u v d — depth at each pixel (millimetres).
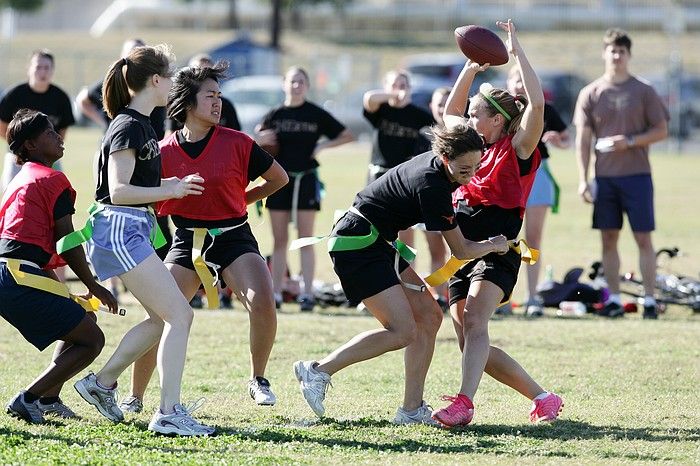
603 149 30219
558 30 156125
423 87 92188
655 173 69438
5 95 29641
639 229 30391
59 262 17469
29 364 22344
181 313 16547
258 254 18594
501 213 17797
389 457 15453
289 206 30766
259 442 16203
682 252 40688
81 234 16516
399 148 30672
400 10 161125
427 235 30531
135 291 16516
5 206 16922
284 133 30625
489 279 17719
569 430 17641
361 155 83812
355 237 17547
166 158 18438
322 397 17625
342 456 15453
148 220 16672
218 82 18484
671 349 25000
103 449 15398
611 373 22516
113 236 16344
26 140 17188
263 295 18172
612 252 30859
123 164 16094
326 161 78375
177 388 16516
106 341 24812
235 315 28391
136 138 16141
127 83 16500
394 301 17469
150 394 19969
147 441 16016
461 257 17141
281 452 15633
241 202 18672
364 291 17531
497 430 17562
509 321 28578
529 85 17328
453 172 16938
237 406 19219
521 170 17688
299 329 26531
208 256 18516
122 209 16453
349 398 20000
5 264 16688
